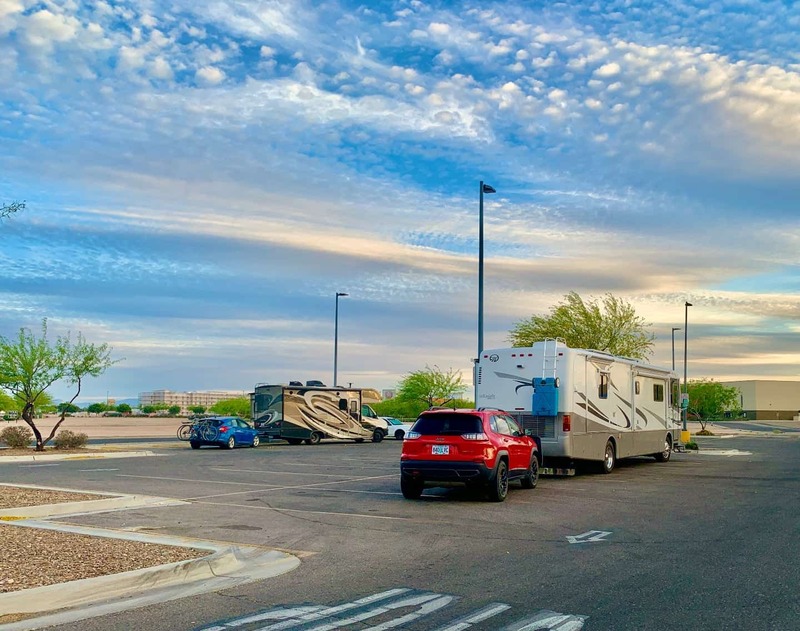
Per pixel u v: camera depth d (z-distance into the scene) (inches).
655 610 297.9
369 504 623.2
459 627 274.2
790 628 274.2
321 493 704.4
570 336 1712.6
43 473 887.1
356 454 1320.1
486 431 635.5
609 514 565.9
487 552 418.3
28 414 1288.1
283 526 507.2
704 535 474.9
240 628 272.4
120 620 282.8
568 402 797.2
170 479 833.5
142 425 2851.9
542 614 291.6
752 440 2004.2
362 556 407.2
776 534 478.6
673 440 1117.7
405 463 639.8
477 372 848.3
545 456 800.3
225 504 621.9
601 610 297.7
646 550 424.2
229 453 1334.9
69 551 385.4
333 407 1728.6
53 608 300.2
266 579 352.5
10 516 525.3
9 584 315.6
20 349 1264.8
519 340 1760.6
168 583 343.3
